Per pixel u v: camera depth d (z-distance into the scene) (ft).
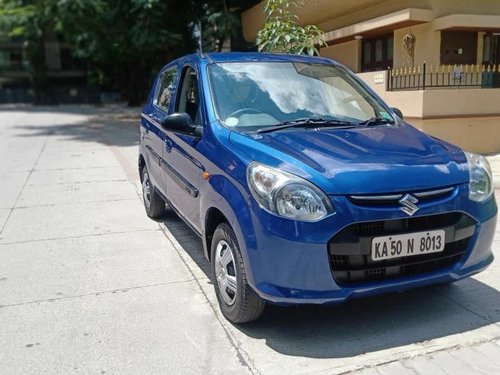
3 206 23.66
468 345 10.89
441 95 32.12
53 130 60.75
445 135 32.71
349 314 12.37
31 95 139.85
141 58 87.56
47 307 13.12
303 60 16.07
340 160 10.85
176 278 14.92
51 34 129.39
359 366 10.18
